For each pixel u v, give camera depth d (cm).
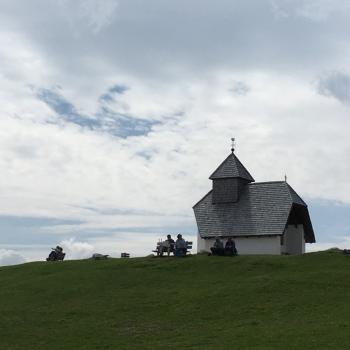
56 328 4669
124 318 4850
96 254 7606
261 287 5472
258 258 6656
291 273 6016
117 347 4166
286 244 8475
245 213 8200
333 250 6912
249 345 3975
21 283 6166
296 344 3919
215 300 5178
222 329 4438
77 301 5409
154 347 4100
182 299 5272
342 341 3922
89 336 4441
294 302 5009
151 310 5028
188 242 7188
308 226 8625
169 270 6347
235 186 8394
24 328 4694
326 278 5672
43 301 5466
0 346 4297
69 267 6788
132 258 7081
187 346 4072
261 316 4709
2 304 5422
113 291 5684
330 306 4847
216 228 8206
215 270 6269
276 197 8194
